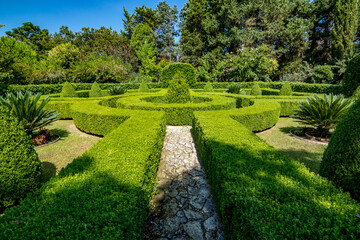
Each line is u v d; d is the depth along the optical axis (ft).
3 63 39.73
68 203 4.79
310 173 6.23
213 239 6.61
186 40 82.33
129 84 57.06
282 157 7.47
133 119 14.42
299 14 67.67
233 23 73.31
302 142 16.53
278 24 64.18
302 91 43.04
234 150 8.18
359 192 6.70
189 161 12.91
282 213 4.27
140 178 6.03
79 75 55.11
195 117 16.20
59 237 3.77
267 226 3.90
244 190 5.27
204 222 7.42
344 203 4.69
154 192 8.40
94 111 18.22
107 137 10.02
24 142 7.17
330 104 15.55
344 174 7.04
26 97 14.42
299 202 4.72
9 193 6.87
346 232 3.80
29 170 7.23
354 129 6.95
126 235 4.22
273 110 19.49
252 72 60.80
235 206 4.83
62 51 59.72
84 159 7.32
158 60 98.73
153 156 9.02
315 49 66.80
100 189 5.39
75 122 19.62
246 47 67.87
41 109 15.89
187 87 24.50
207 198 8.93
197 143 15.16
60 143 16.37
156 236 6.79
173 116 21.02
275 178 5.86
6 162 6.63
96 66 57.52
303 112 17.31
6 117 6.89
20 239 3.75
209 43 76.18
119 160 7.25
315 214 4.26
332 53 57.52
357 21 50.47
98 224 4.16
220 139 9.69
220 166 6.78
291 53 71.05
